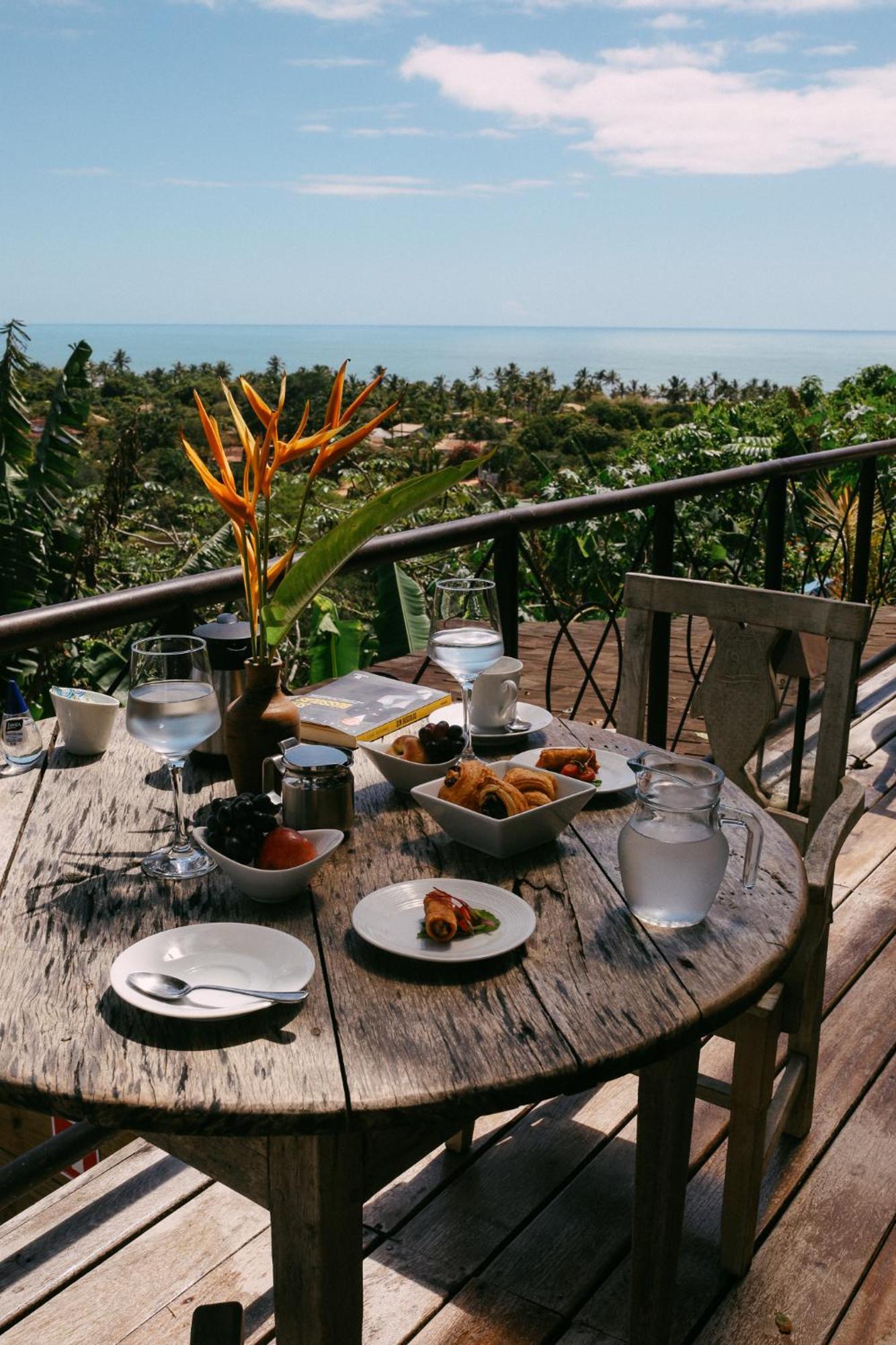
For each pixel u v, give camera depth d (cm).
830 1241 161
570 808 120
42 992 92
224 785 142
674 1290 135
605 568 680
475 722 158
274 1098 78
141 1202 172
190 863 118
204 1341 71
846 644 173
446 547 231
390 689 171
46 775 146
